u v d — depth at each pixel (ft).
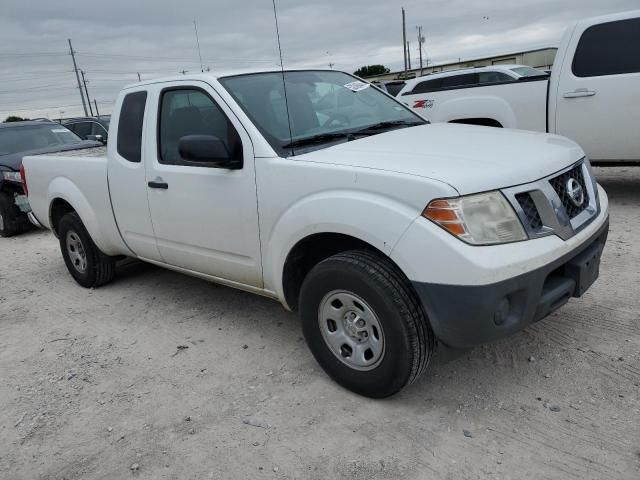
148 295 16.88
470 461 8.46
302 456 8.91
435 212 8.48
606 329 11.90
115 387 11.57
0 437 10.18
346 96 13.71
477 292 8.29
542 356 11.14
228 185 11.58
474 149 10.18
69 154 18.95
